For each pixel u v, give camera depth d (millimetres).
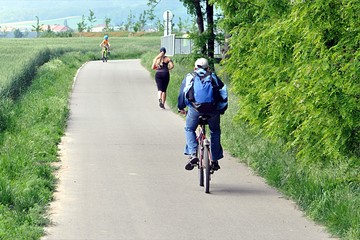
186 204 25688
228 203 25875
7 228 21031
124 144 40125
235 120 38250
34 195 25375
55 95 62312
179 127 47969
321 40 25250
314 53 25312
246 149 35156
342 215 22188
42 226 22391
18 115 48219
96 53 155125
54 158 34500
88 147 38969
